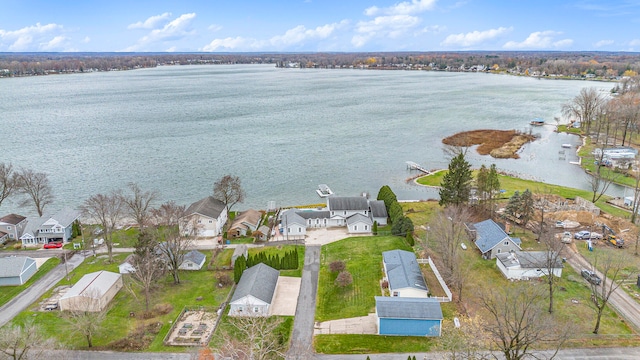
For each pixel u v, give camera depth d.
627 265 69.25
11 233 86.31
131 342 53.50
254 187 119.81
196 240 82.56
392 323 54.06
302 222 86.88
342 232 87.56
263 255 72.44
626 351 50.09
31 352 48.06
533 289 60.53
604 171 126.62
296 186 120.38
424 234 83.88
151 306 62.09
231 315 59.50
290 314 59.59
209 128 190.00
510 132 176.38
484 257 74.25
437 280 66.69
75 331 55.78
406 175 128.25
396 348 52.00
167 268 68.25
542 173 128.25
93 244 80.44
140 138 171.38
